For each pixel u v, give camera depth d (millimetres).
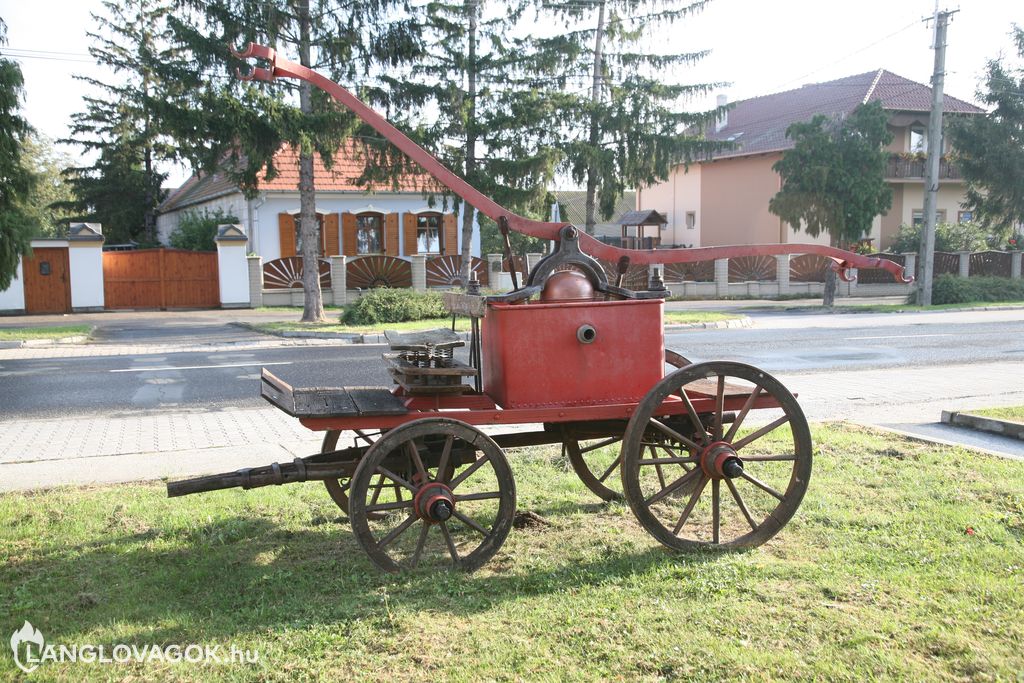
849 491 5480
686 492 5504
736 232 40281
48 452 7023
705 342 15609
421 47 18625
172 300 25672
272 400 4270
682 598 3799
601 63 25438
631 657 3219
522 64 22297
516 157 21797
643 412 4312
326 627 3551
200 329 18984
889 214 37656
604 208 25969
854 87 39625
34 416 8812
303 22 17953
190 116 16484
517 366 4371
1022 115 28219
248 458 6730
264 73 4289
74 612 3779
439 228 33125
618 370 4520
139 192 41594
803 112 40594
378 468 4137
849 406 9031
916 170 36312
